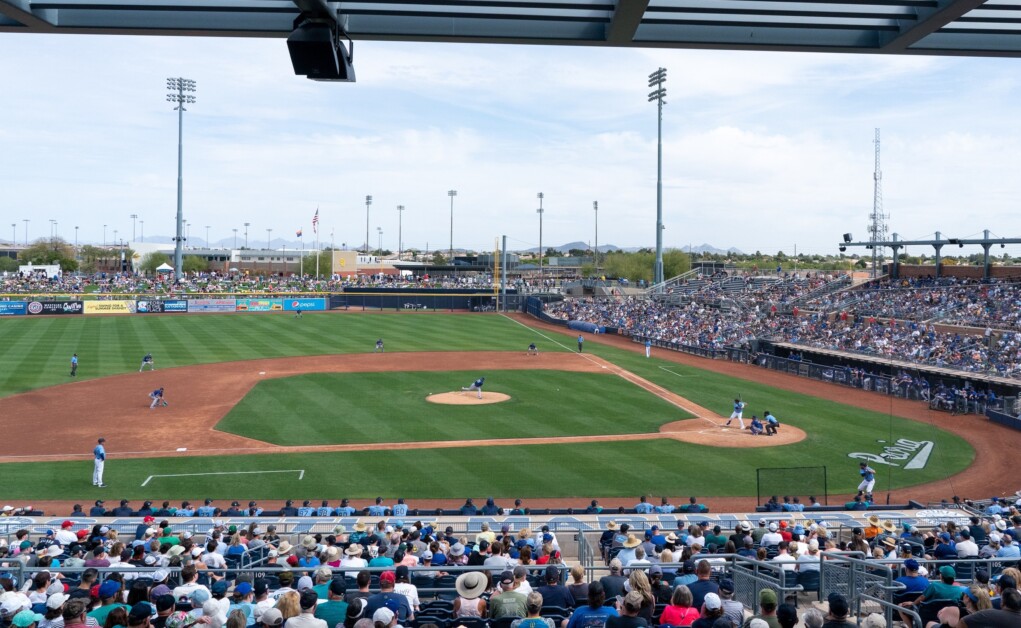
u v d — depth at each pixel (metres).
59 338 66.31
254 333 73.19
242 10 9.04
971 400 41.91
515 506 25.58
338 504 26.12
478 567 12.04
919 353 50.97
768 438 35.50
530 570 13.73
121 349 60.94
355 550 14.62
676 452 32.91
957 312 58.31
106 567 12.53
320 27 8.55
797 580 14.02
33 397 42.84
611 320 82.00
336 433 35.25
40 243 199.25
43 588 10.95
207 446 32.97
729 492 27.89
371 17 9.31
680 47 9.71
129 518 21.28
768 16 9.13
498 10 8.91
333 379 49.16
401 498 25.52
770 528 18.31
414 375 51.06
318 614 9.59
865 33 9.62
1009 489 29.12
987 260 64.25
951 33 9.69
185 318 85.69
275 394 44.03
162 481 28.39
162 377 49.38
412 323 85.31
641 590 9.64
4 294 90.00
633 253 148.12
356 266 167.12
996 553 15.01
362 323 84.25
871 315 63.97
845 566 13.58
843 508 24.19
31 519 20.95
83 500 26.27
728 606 9.66
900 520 21.89
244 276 135.75
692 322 74.62
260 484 28.14
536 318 94.12
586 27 9.52
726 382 50.59
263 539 18.06
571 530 20.39
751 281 94.00
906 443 35.25
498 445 33.56
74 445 33.06
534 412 40.00
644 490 28.03
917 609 10.05
